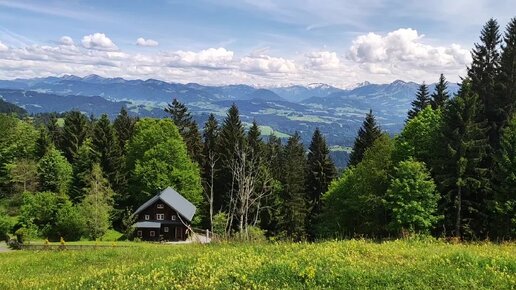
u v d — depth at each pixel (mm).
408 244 17141
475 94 42938
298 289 11648
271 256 15172
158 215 66250
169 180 68375
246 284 12156
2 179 79188
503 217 39219
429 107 51719
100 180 63375
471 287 11109
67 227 58938
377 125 77625
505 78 48906
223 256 15570
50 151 75438
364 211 48000
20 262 24984
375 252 14750
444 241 20125
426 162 47188
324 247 15797
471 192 43094
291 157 89438
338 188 54875
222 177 73938
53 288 14359
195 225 72938
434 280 11617
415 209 38469
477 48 54500
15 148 82312
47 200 60094
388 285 11438
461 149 41344
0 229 57750
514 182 37688
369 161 49312
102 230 60438
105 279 14328
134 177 69250
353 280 11836
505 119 46719
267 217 65312
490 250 15586
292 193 68375
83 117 87375
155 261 16406
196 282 12688
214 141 85562
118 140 82062
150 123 72375
